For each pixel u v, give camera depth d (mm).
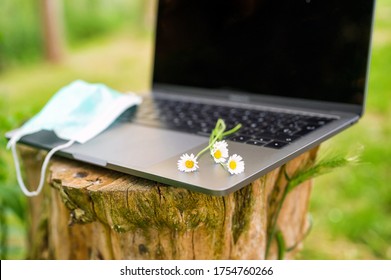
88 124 1050
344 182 1909
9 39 3818
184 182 905
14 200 1219
